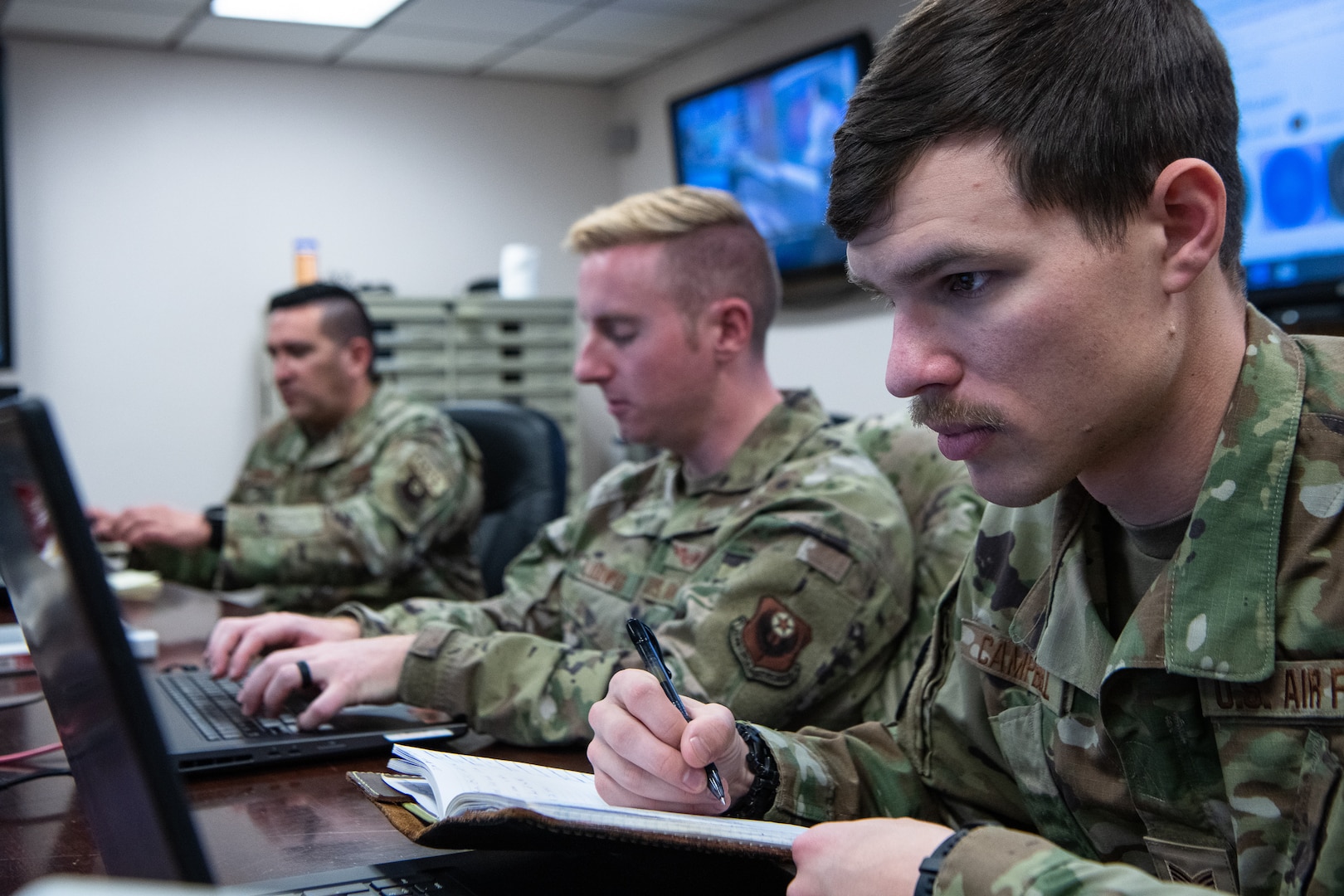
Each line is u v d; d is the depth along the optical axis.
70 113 4.27
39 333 4.23
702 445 1.41
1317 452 0.67
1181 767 0.71
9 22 4.05
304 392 2.55
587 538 1.54
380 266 4.80
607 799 0.79
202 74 4.48
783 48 4.18
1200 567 0.68
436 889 0.69
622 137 5.07
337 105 4.71
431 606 1.48
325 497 2.53
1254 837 0.66
